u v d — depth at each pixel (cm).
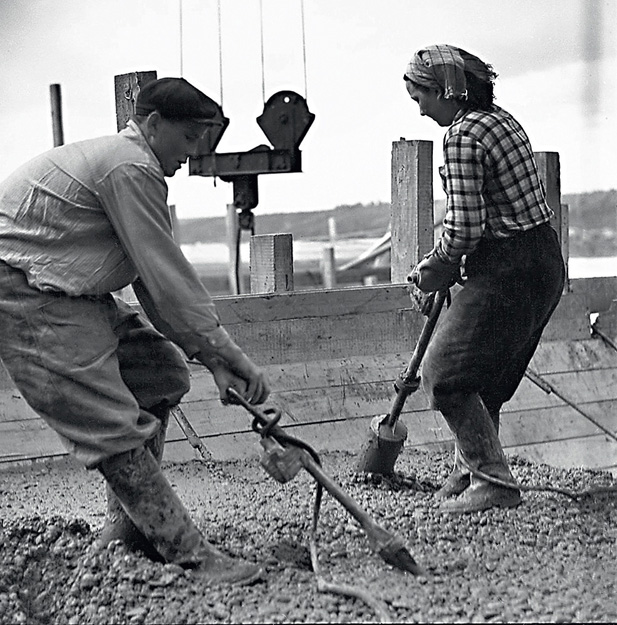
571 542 344
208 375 512
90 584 297
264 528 349
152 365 321
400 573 305
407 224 579
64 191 291
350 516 364
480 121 351
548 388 552
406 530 350
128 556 301
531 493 403
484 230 360
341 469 452
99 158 292
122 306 325
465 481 393
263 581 297
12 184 297
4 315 291
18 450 466
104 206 291
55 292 291
